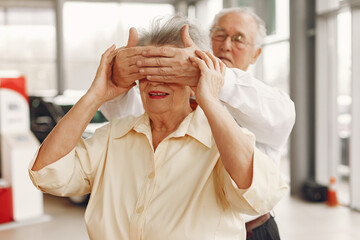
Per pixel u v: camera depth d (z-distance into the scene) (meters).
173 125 1.16
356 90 5.09
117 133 1.21
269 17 7.01
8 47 9.92
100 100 1.13
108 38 10.32
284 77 6.79
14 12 9.83
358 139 5.12
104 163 1.21
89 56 10.29
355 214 4.91
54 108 5.92
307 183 5.66
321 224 4.56
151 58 1.04
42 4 9.91
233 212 1.09
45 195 5.75
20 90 4.79
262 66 7.14
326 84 5.84
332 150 5.92
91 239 1.16
